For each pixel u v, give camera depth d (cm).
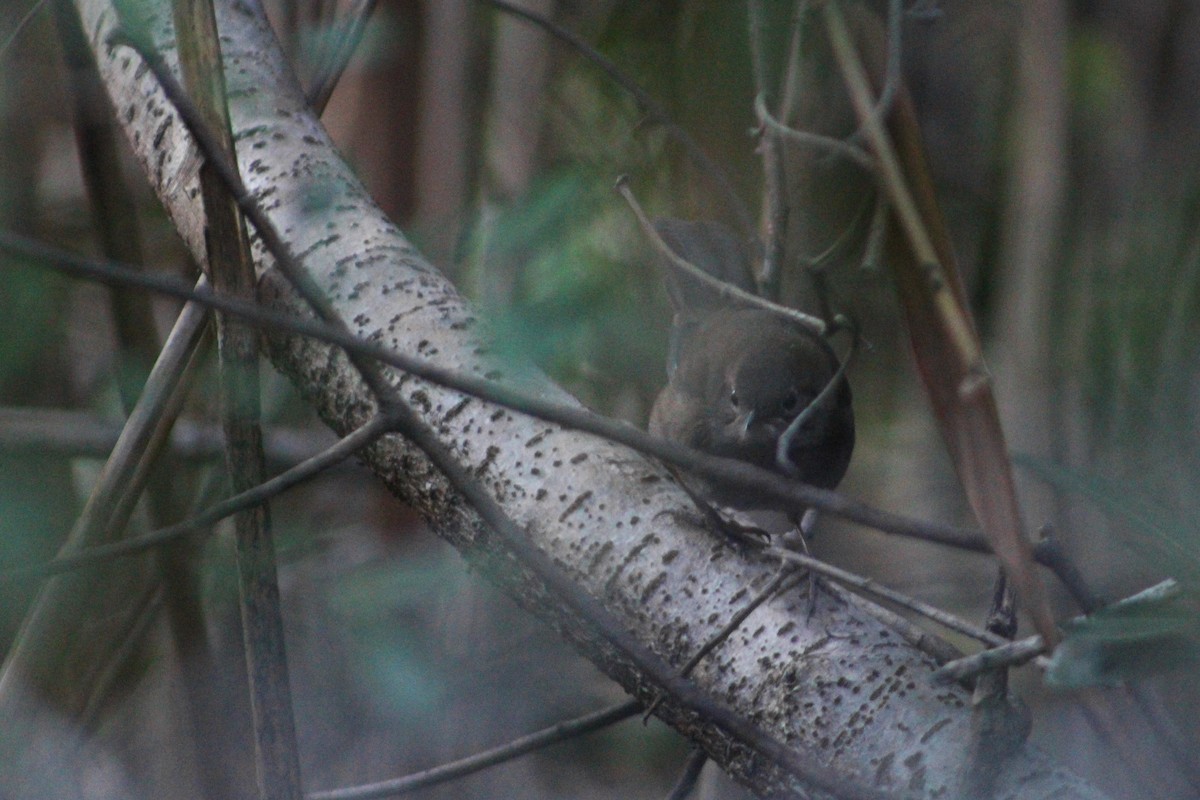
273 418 894
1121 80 1090
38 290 583
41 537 539
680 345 858
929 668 474
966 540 330
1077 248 995
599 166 870
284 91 682
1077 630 331
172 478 662
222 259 495
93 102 679
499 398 374
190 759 791
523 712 905
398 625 778
